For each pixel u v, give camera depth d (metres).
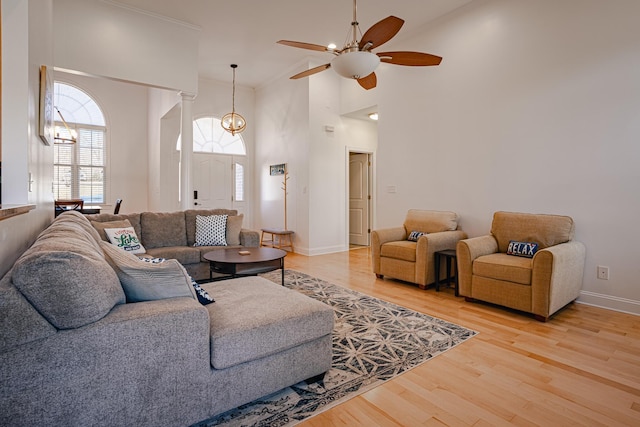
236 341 1.57
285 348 1.74
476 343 2.49
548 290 2.83
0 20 1.96
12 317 1.10
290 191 6.58
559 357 2.28
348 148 6.62
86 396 1.24
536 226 3.44
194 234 4.46
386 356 2.28
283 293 2.14
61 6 3.84
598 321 2.92
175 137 6.72
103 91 7.16
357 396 1.83
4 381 1.11
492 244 3.66
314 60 6.02
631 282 3.09
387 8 4.31
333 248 6.48
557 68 3.49
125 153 7.39
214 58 5.95
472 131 4.23
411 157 4.95
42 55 2.54
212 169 7.31
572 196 3.41
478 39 4.15
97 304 1.27
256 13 4.45
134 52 4.32
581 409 1.73
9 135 1.97
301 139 6.25
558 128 3.50
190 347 1.46
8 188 1.97
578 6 3.35
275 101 6.96
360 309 3.22
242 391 1.62
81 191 7.00
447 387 1.92
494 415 1.68
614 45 3.14
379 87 5.48
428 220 4.43
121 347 1.30
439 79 4.58
